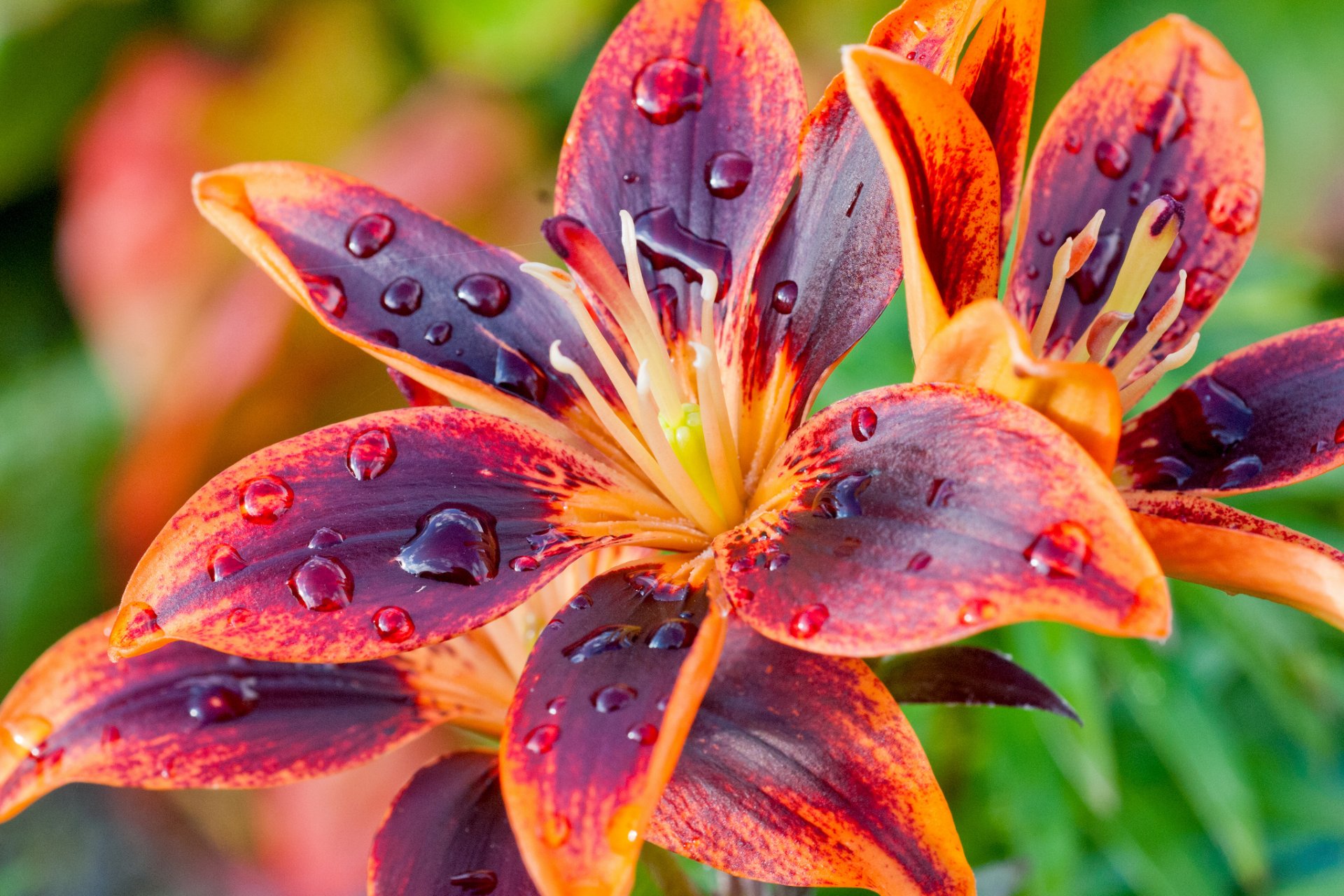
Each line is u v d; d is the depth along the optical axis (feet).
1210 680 1.98
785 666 1.47
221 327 2.63
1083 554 1.35
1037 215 1.59
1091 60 2.65
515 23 2.63
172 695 1.54
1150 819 1.88
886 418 1.43
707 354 1.50
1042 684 1.49
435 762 1.53
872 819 1.43
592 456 1.55
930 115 1.42
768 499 1.49
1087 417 1.39
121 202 2.83
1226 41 2.83
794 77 1.56
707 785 1.45
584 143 1.57
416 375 1.49
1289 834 1.94
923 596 1.37
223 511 1.44
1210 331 1.96
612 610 1.45
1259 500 1.90
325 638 1.42
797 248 1.55
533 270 1.53
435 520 1.47
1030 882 1.80
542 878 1.34
